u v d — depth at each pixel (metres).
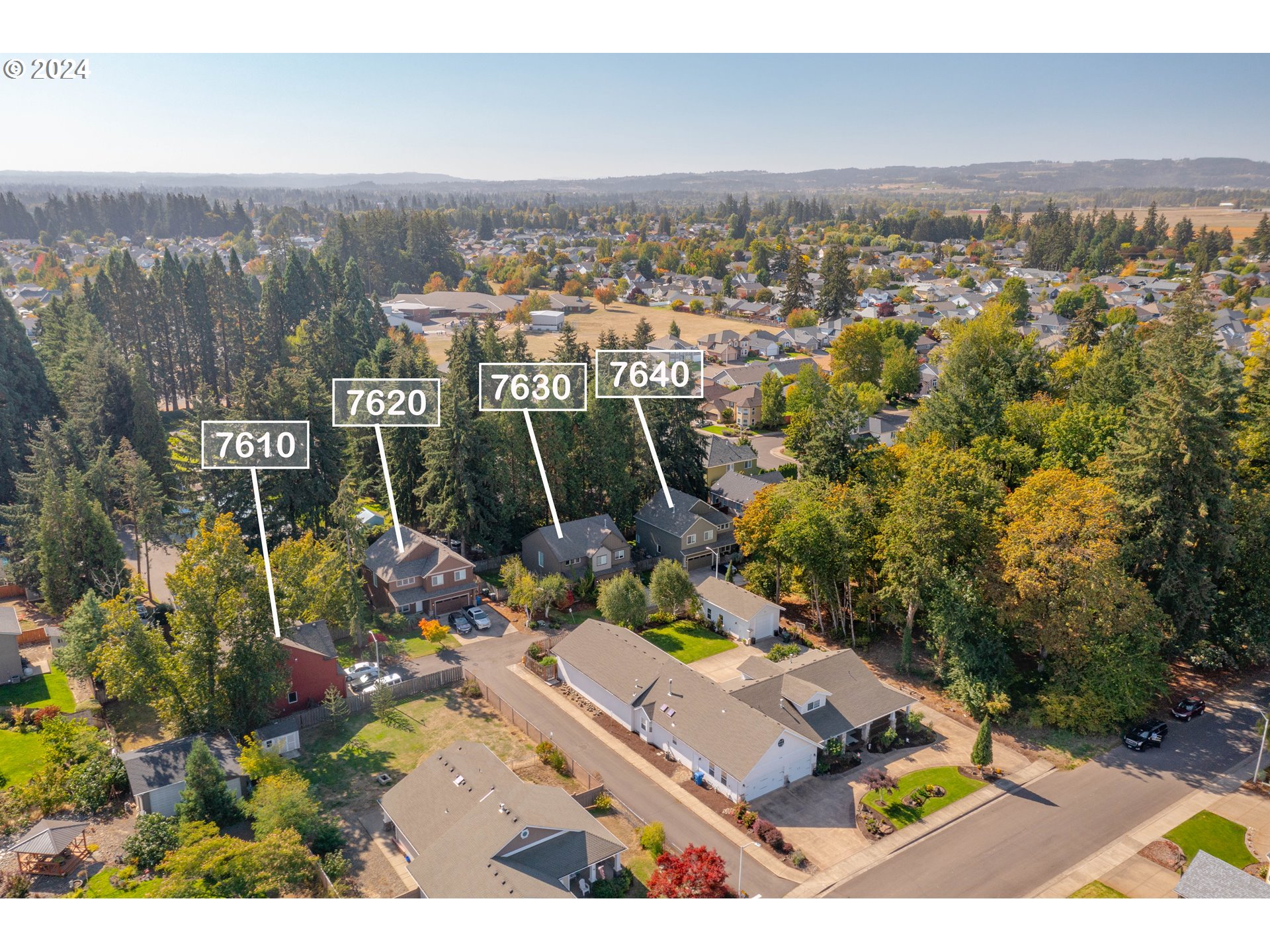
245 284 120.62
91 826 34.88
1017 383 74.44
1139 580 48.53
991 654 45.72
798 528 50.94
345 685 46.25
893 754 41.50
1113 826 35.94
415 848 32.72
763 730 38.44
